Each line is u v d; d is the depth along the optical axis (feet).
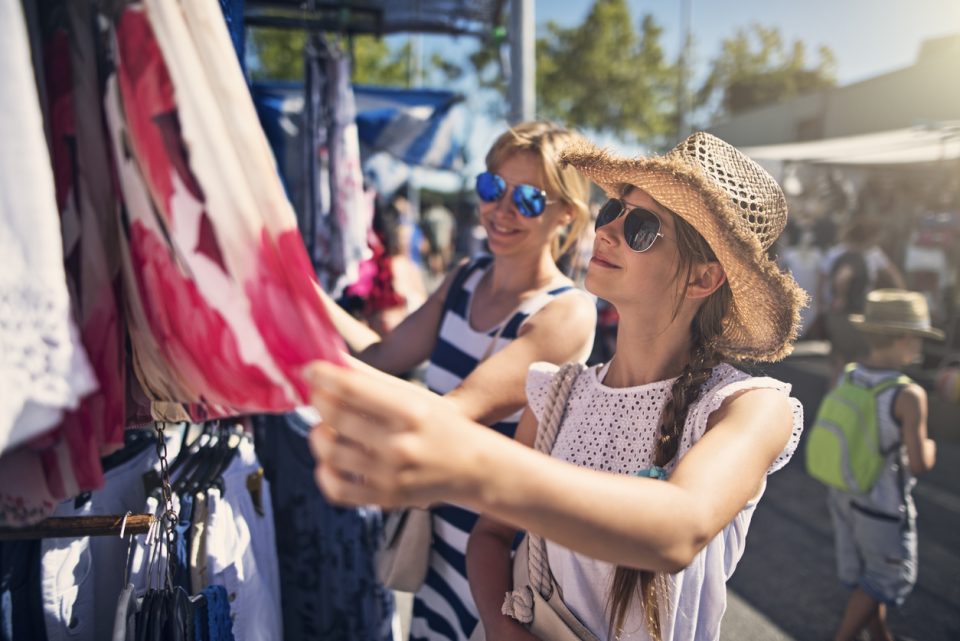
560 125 6.03
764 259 3.34
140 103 2.07
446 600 5.57
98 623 4.14
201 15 2.09
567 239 6.09
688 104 60.90
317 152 8.91
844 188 34.17
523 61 9.84
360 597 6.88
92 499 3.96
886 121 38.06
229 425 5.18
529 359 4.94
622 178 3.59
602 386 4.08
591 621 3.64
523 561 4.14
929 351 22.50
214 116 2.06
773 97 73.41
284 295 2.12
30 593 3.58
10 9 1.82
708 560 3.51
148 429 4.55
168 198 2.09
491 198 5.53
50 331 1.89
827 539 12.80
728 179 3.53
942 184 27.30
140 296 2.32
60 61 2.19
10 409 1.82
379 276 11.68
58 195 2.20
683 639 3.45
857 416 8.41
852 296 20.08
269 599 4.95
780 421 3.16
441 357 5.98
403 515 5.66
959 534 13.01
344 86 8.95
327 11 10.27
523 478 1.92
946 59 33.58
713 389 3.43
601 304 15.85
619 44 61.31
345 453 1.74
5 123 1.81
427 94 13.39
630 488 2.22
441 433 1.78
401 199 19.12
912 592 10.85
